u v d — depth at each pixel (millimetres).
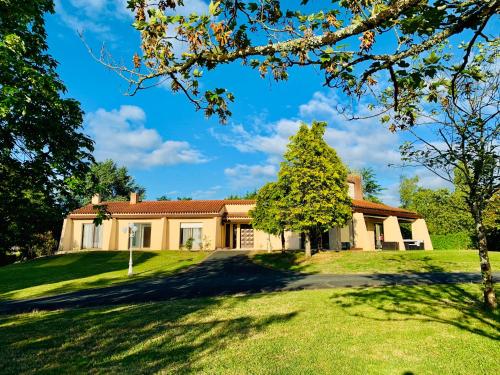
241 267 22750
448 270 16453
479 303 8859
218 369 5148
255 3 2873
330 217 22344
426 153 8344
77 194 8859
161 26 2848
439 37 2885
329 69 2977
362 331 6867
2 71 7438
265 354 5734
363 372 4914
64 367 5375
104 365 5434
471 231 30641
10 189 8961
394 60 2980
